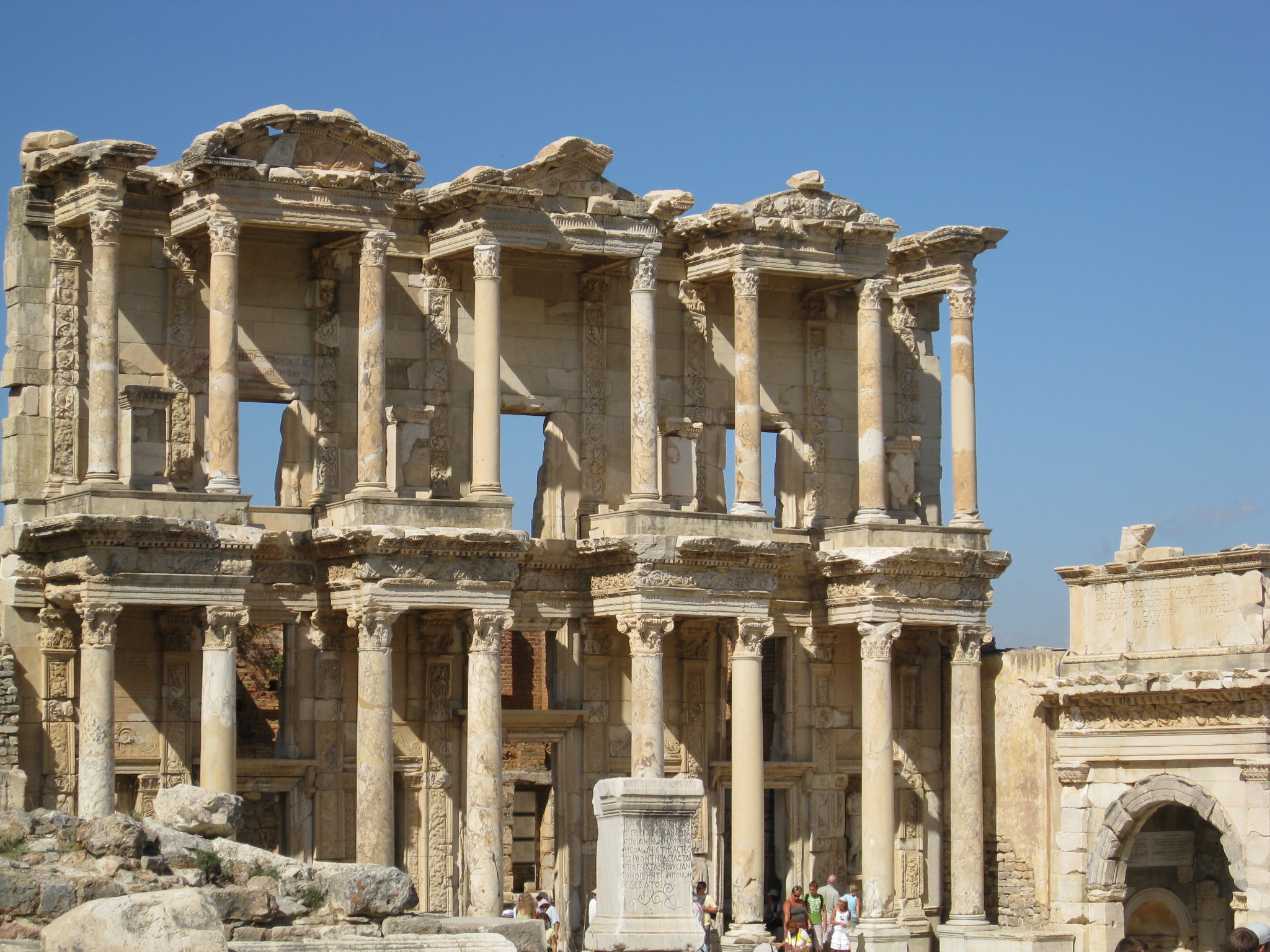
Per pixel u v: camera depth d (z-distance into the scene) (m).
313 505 62.53
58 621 59.03
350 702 62.56
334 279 63.44
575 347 66.44
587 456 66.12
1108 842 64.56
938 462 71.56
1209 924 67.31
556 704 65.44
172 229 61.03
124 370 60.88
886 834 65.31
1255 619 60.88
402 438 63.31
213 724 57.78
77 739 59.19
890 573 65.94
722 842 67.00
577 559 64.62
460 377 64.81
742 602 63.94
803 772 68.12
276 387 62.62
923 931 69.00
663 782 46.69
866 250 66.88
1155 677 62.41
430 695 63.41
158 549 57.34
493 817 60.12
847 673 69.12
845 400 69.94
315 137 60.53
